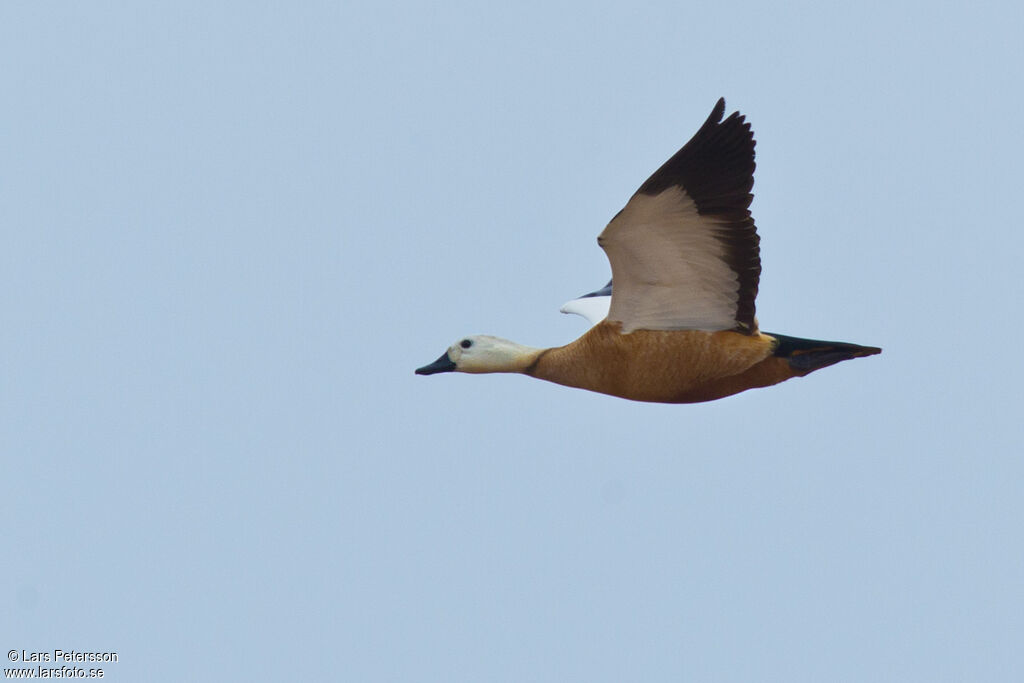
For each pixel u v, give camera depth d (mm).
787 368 15023
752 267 14297
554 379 15758
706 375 15047
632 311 14938
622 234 14344
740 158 13859
